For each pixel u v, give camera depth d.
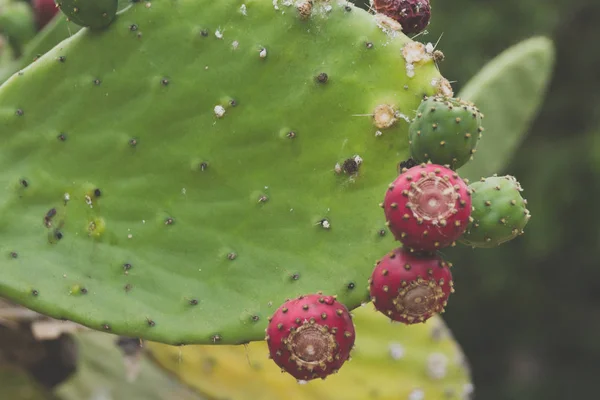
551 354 3.43
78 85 0.95
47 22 1.19
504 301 3.27
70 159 0.96
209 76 0.94
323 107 0.92
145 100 0.95
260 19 0.93
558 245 3.12
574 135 3.33
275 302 0.92
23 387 1.16
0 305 1.11
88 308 0.94
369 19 0.92
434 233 0.85
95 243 0.95
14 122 0.96
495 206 0.90
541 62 1.23
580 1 3.32
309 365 0.87
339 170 0.92
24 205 0.96
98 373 1.23
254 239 0.93
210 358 1.16
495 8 3.22
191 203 0.94
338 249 0.92
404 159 0.92
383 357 1.21
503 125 1.23
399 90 0.91
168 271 0.94
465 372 1.22
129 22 0.94
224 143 0.94
